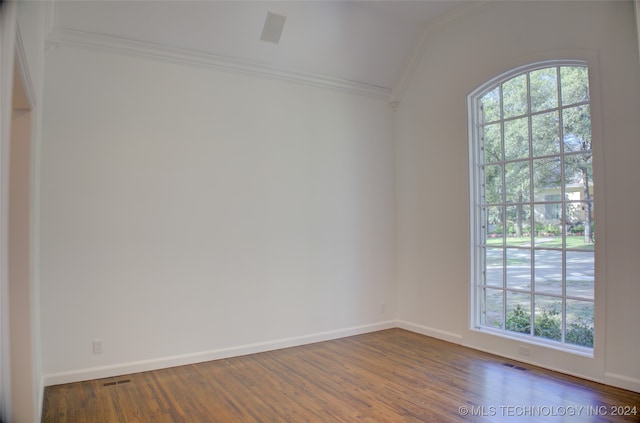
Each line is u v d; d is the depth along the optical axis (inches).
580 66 146.3
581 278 144.7
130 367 146.9
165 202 154.6
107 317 143.9
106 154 144.9
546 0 152.1
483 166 179.8
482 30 174.1
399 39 194.4
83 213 140.8
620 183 131.7
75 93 140.5
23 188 96.0
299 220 185.0
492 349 167.9
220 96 167.0
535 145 160.2
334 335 192.9
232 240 167.9
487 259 177.2
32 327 97.0
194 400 124.2
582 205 144.9
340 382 138.0
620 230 131.6
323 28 173.9
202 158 162.4
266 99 177.8
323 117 193.6
